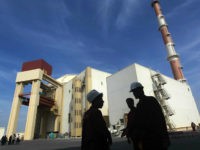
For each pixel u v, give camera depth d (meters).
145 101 3.72
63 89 80.56
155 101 3.66
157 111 3.49
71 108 69.69
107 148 3.29
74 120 64.06
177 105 61.62
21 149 18.80
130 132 4.17
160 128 3.33
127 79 54.03
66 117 71.62
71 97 72.12
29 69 65.75
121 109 53.38
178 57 74.81
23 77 62.75
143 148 3.40
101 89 72.19
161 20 80.75
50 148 18.75
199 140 15.24
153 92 53.06
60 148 18.09
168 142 3.26
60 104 75.81
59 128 73.00
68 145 22.41
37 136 69.44
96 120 3.35
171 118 54.81
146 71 55.25
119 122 52.06
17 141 33.62
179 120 58.59
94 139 3.19
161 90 52.16
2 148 21.27
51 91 78.38
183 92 68.50
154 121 3.40
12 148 20.81
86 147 3.23
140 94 3.95
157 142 3.26
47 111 74.94
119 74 57.75
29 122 54.59
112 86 59.38
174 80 67.00
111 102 57.84
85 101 66.62
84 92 69.69
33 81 61.50
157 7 84.06
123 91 54.41
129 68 54.12
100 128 3.27
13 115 57.84
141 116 3.59
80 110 66.50
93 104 3.77
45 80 68.06
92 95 3.80
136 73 51.25
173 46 76.56
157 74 53.66
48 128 74.31
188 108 66.50
